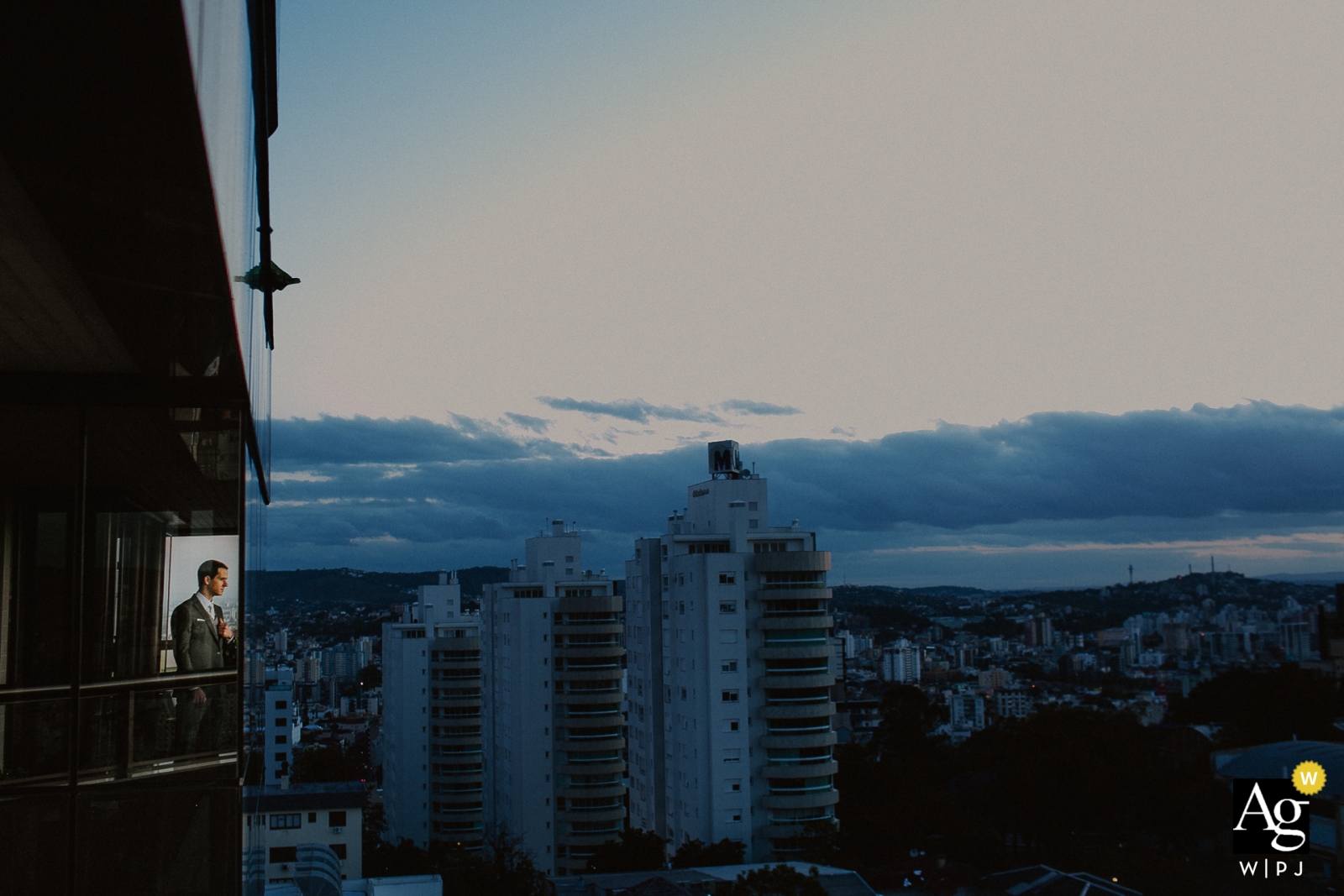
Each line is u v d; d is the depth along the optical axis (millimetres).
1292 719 111812
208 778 12695
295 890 46000
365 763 189750
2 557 12320
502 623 111750
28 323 10375
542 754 102188
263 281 15109
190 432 12789
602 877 71188
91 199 7137
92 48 5156
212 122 6461
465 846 111812
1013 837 126188
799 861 80125
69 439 12523
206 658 12844
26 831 12156
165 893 12531
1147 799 103000
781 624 84250
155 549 12812
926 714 141875
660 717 94688
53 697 12414
